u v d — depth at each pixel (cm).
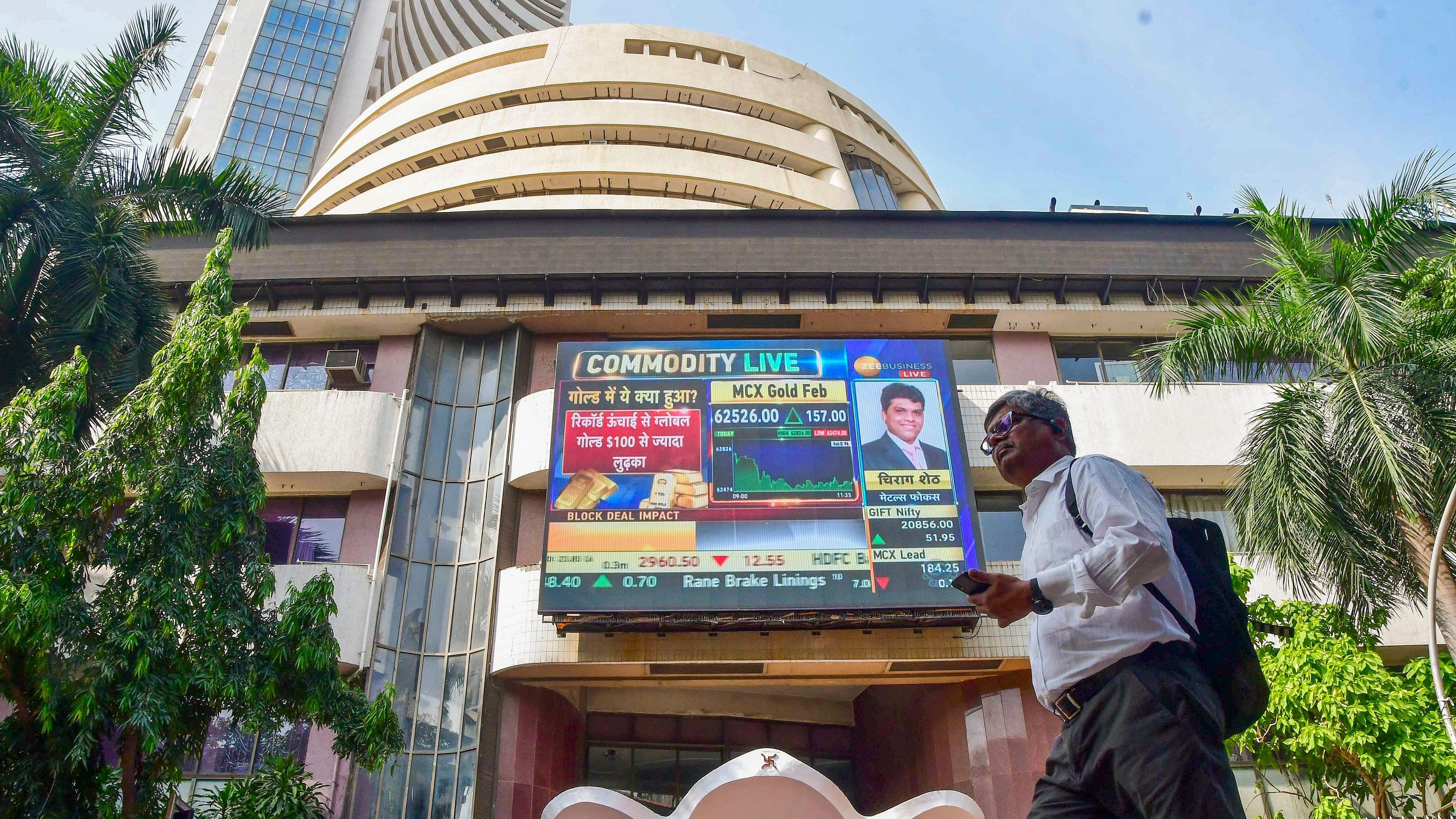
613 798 1373
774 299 2358
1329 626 1501
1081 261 2384
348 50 7725
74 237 1492
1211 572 303
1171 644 281
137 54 1631
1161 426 2177
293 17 7731
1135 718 269
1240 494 1442
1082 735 281
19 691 1156
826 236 2403
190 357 1305
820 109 3909
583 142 3497
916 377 2077
